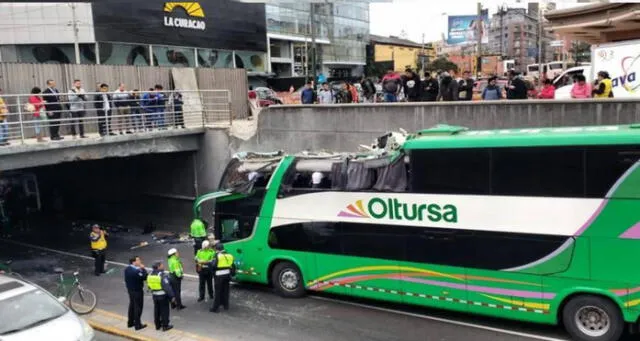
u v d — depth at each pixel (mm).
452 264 12188
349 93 24703
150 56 41844
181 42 43375
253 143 22859
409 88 19828
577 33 25734
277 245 14930
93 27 37750
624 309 10484
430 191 12352
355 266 13625
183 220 25516
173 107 23141
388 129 19344
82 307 14633
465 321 12727
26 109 19422
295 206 14555
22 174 30422
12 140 19109
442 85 19281
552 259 11055
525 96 18328
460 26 50312
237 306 14484
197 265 14977
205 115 25375
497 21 101188
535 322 11625
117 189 28047
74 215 30141
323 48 64250
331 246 13984
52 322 10406
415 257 12672
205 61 46500
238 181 15719
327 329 12586
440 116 18172
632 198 10281
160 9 41406
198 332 12789
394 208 12898
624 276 10414
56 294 16344
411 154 12539
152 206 26562
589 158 10617
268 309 14141
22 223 27719
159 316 12977
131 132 21484
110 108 20656
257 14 51156
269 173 15133
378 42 85938
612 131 10617
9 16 37344
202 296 15055
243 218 15547
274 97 38000
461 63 80375
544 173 11062
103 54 38688
